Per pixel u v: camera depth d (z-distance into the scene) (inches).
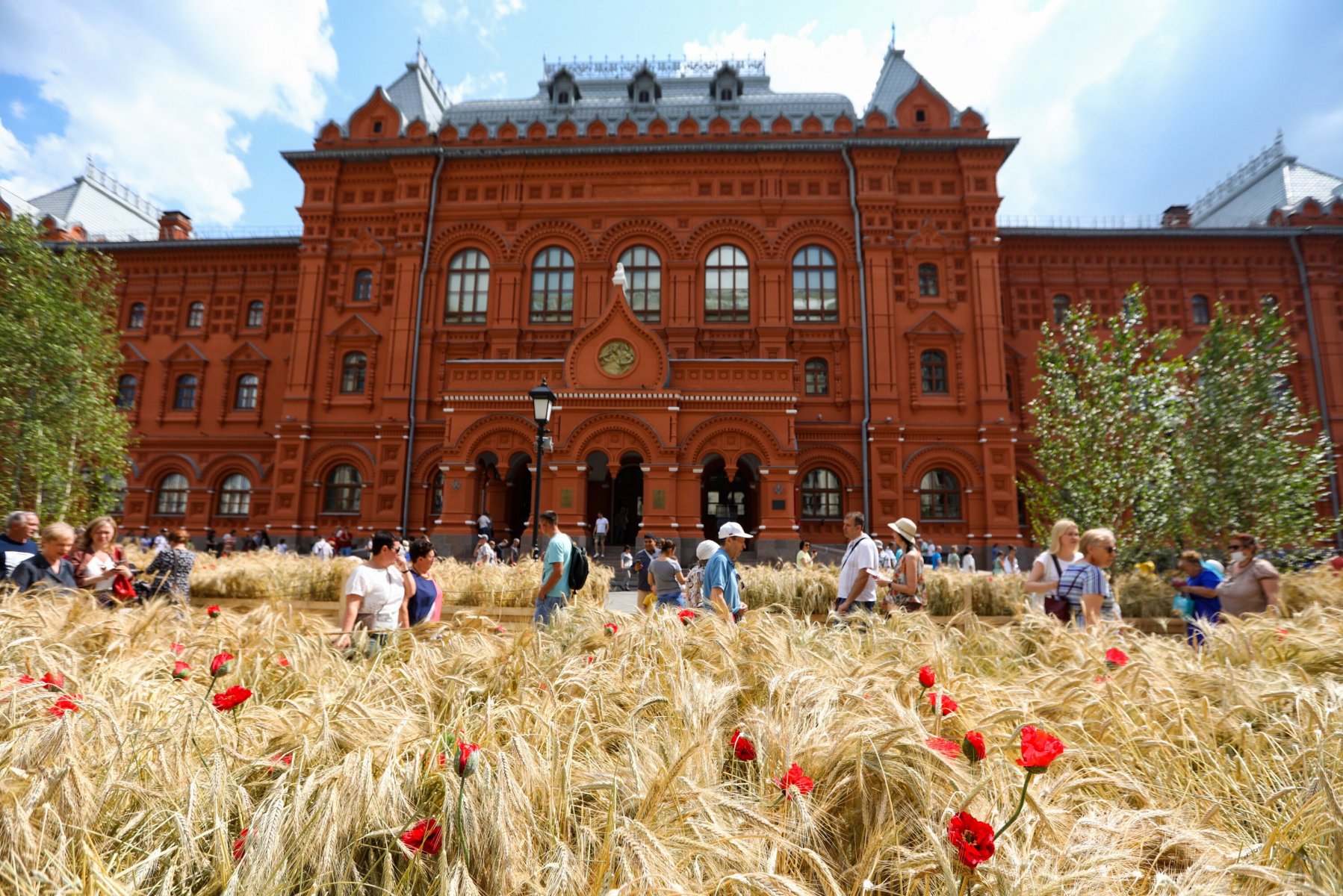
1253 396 751.1
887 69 1498.5
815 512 1239.5
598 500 1398.9
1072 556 307.7
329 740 113.0
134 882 85.7
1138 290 789.2
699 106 1536.7
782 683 137.6
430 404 1284.4
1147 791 118.3
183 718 120.7
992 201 1267.2
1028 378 1344.7
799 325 1277.1
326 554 1035.9
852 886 97.0
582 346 1142.3
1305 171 1590.8
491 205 1326.3
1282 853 99.1
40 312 806.5
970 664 208.1
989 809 99.6
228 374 1414.9
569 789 102.3
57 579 302.2
